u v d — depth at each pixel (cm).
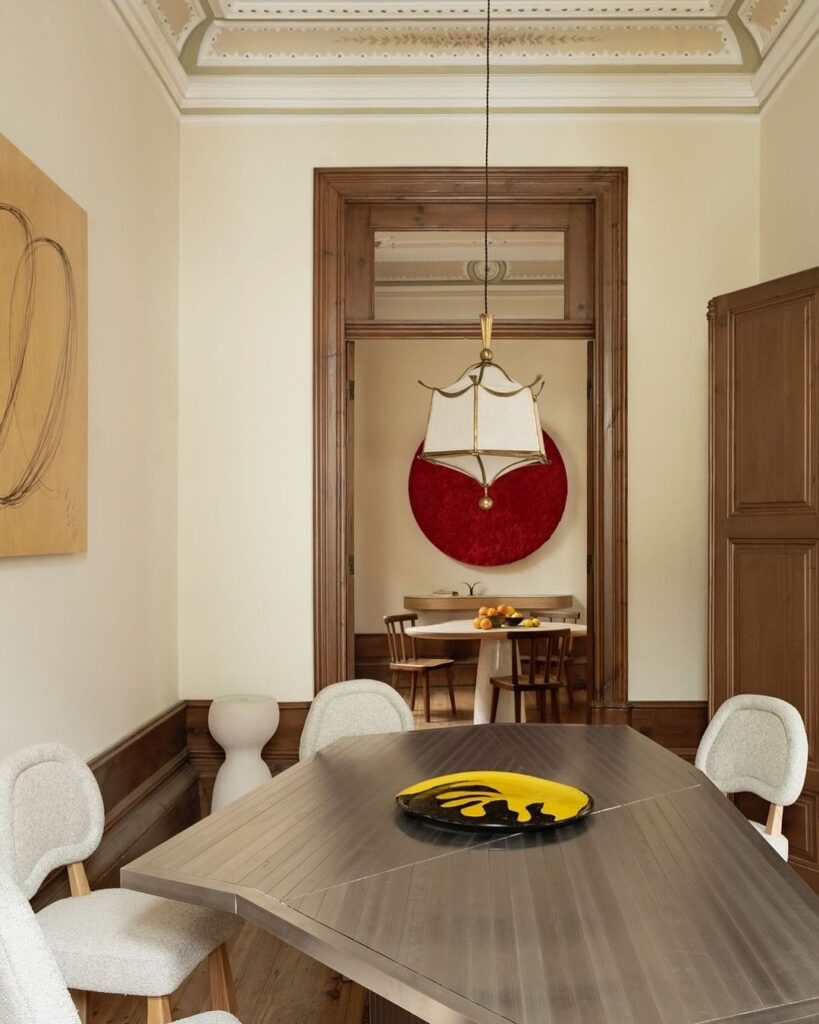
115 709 378
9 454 268
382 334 498
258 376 489
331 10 444
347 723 344
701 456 489
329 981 306
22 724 285
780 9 432
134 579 406
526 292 545
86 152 346
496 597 839
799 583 386
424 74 480
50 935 217
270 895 174
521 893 174
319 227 489
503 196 492
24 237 278
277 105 486
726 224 491
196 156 490
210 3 439
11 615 278
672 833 210
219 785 448
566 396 905
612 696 484
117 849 349
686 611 487
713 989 137
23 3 289
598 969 143
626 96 486
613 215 490
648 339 490
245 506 488
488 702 673
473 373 304
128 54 399
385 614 902
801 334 387
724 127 492
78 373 325
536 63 474
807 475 383
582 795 233
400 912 165
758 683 403
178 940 214
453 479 905
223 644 486
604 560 486
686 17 449
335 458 488
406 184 491
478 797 233
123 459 390
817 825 373
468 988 137
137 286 411
